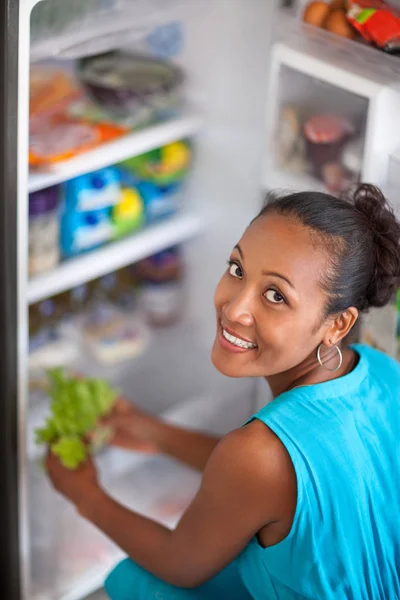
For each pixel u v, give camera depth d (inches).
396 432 48.6
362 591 46.9
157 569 53.5
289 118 62.7
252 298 44.7
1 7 50.4
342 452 45.3
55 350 76.4
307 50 58.8
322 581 45.6
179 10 68.3
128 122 70.7
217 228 80.0
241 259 45.1
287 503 44.8
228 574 57.2
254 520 45.9
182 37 73.4
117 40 65.0
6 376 61.3
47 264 68.4
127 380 85.1
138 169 75.8
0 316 59.7
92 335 80.8
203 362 85.4
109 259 72.4
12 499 65.5
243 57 70.8
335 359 48.8
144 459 78.4
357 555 46.3
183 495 80.5
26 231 57.8
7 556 67.6
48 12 60.7
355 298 45.4
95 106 71.5
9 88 52.6
